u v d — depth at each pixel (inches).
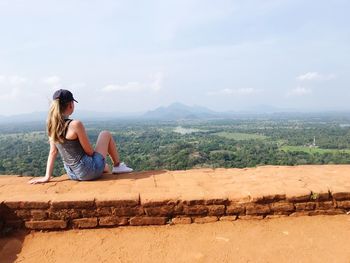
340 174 191.5
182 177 185.9
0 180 183.5
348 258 120.1
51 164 180.4
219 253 124.4
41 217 140.9
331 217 151.9
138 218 144.3
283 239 133.9
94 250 127.6
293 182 171.8
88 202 141.5
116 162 197.8
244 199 148.1
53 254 125.8
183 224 145.6
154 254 124.4
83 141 171.8
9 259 123.0
